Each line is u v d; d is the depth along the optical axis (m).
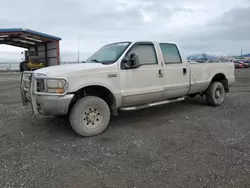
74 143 3.73
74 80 3.83
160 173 2.70
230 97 8.02
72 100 4.14
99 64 4.27
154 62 4.96
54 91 3.71
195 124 4.71
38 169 2.83
